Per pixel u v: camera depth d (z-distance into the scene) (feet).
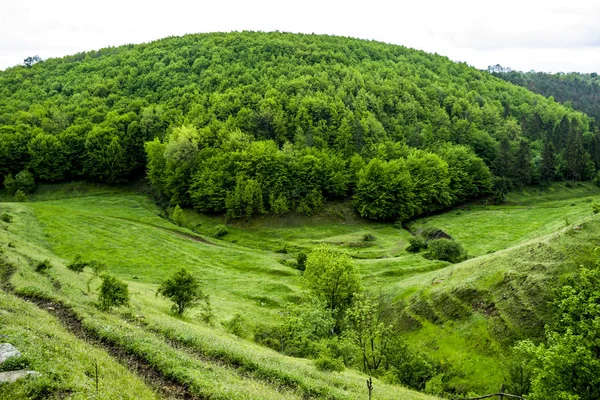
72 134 589.32
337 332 194.59
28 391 58.65
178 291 175.11
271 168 508.12
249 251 376.07
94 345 95.09
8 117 650.43
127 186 595.06
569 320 123.13
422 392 138.62
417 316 218.59
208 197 492.13
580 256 186.60
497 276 207.82
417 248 368.27
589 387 102.73
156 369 87.76
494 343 175.73
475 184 580.71
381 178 502.38
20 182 529.86
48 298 126.31
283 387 96.53
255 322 214.69
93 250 325.21
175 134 556.10
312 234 440.04
